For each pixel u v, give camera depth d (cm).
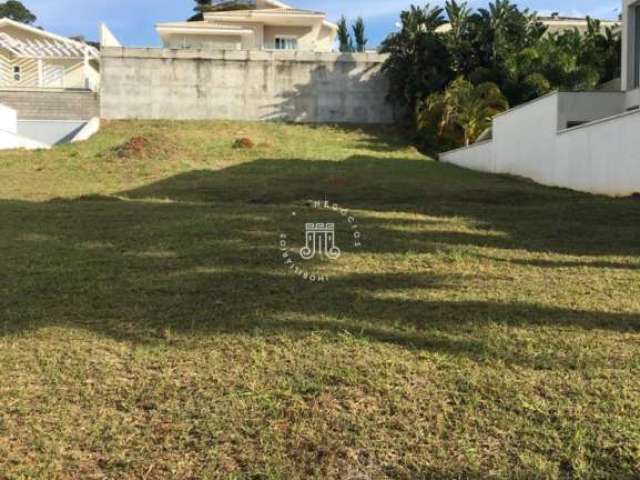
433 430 262
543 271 522
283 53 2442
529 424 264
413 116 2312
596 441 250
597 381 301
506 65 2105
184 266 536
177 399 289
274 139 2056
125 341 361
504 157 1516
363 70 2472
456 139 2061
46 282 485
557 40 2184
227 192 1126
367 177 1343
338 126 2414
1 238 657
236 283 482
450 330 372
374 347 345
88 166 1478
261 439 256
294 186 1189
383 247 617
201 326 383
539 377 306
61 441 256
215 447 252
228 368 321
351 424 267
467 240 656
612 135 1050
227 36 3244
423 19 2362
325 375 310
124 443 255
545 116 1305
